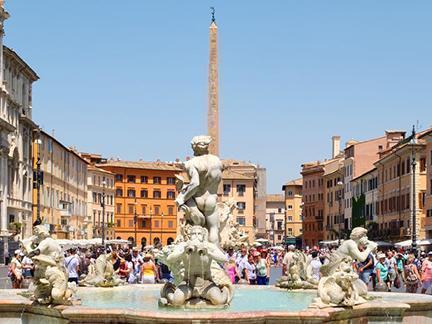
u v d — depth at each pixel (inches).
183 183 717.9
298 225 7583.7
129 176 6013.8
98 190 5521.7
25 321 514.6
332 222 5502.0
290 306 565.3
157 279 976.9
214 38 1334.9
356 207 4065.0
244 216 5787.4
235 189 5821.9
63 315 458.6
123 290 726.5
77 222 4704.7
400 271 1291.8
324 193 5831.7
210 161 666.2
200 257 518.0
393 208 3548.2
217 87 1338.6
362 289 567.5
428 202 3024.1
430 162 3011.8
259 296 674.2
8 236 2785.4
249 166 6215.6
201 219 663.8
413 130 2274.9
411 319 542.3
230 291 528.1
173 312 440.1
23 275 989.8
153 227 6092.5
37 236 545.3
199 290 517.0
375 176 4018.2
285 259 944.9
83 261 1280.8
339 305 489.4
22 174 3302.2
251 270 1040.2
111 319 453.4
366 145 4707.2
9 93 3117.6
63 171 4276.6
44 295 504.7
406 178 3299.7
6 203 2997.0
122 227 5964.6
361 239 598.5
